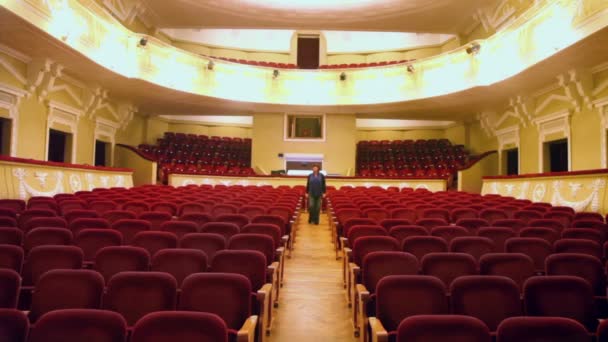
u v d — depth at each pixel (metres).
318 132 15.19
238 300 2.53
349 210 6.13
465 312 2.52
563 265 3.21
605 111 8.66
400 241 4.44
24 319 1.88
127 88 11.93
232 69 13.38
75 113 10.98
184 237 3.84
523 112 11.69
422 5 12.44
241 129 18.47
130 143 14.88
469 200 8.13
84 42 9.05
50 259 3.14
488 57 10.51
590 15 7.20
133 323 2.48
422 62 12.44
